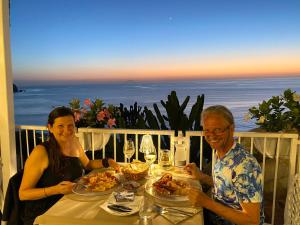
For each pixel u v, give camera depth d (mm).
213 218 1782
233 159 1552
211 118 1601
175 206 1515
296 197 2232
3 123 2996
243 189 1467
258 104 2982
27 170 1826
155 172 2098
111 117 3543
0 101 2961
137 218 1366
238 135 2561
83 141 2904
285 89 2928
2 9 2805
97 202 1553
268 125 2814
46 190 1705
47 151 1888
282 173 3119
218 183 1655
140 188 1768
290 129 2771
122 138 4215
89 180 1800
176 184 1727
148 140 2297
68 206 1502
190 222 1349
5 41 2867
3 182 3109
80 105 3305
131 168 2029
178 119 4430
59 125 1914
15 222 1832
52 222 1357
